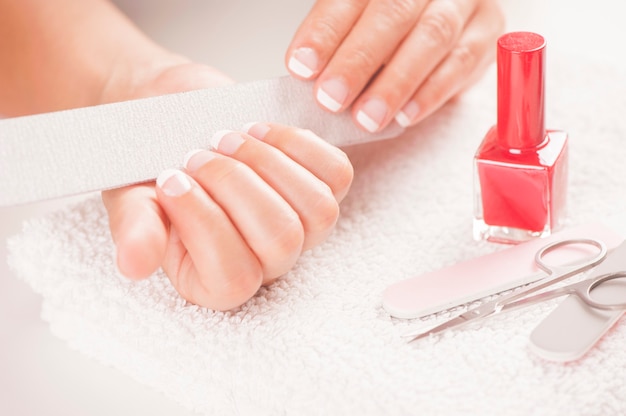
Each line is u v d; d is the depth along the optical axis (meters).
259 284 0.47
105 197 0.50
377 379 0.45
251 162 0.48
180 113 0.50
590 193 0.53
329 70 0.51
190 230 0.46
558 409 0.43
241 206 0.46
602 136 0.56
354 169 0.55
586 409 0.43
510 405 0.43
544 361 0.45
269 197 0.47
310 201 0.47
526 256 0.49
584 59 0.61
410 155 0.56
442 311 0.47
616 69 0.60
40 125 0.48
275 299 0.49
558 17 0.68
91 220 0.52
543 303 0.47
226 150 0.48
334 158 0.49
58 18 0.61
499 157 0.50
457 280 0.48
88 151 0.48
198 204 0.46
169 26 0.69
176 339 0.48
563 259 0.48
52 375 0.50
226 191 0.46
